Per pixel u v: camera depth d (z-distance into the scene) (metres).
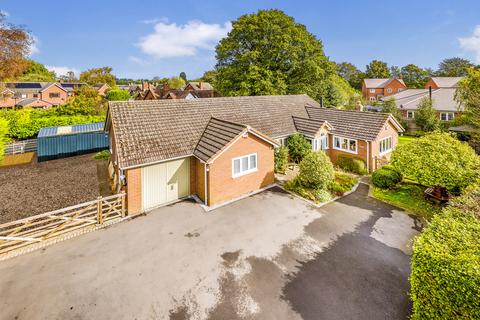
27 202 14.97
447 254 5.64
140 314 6.98
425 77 87.19
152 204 13.62
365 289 7.75
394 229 11.21
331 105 44.03
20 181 18.47
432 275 5.67
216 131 15.61
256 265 8.91
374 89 81.00
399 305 7.13
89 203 11.36
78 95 40.66
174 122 16.42
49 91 64.50
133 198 12.80
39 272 8.54
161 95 62.06
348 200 14.34
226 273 8.53
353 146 20.41
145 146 13.60
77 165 22.69
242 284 8.03
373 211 12.95
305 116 24.78
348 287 7.85
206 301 7.39
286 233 10.96
